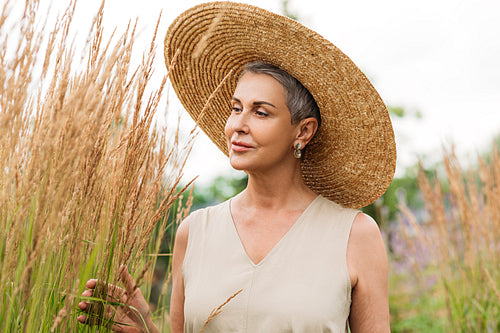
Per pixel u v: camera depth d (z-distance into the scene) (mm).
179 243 1665
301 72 1483
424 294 4039
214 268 1513
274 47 1476
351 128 1576
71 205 1146
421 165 3561
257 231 1538
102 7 1097
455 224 3373
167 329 2039
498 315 3131
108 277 1271
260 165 1467
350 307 1510
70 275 1182
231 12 1472
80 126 1016
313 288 1410
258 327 1399
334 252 1461
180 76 1755
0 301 1060
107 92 1123
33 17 1051
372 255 1478
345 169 1675
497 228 3244
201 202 6164
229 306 1433
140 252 1353
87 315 1278
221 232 1573
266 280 1440
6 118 1033
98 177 1220
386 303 1483
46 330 1133
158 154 1541
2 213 1104
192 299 1495
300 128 1531
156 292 3420
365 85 1463
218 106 1801
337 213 1544
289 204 1562
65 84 1065
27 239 1094
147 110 1279
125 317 1476
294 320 1379
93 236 1297
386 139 1547
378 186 1656
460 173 3379
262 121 1448
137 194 1312
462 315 3182
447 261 3355
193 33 1616
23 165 1169
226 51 1625
